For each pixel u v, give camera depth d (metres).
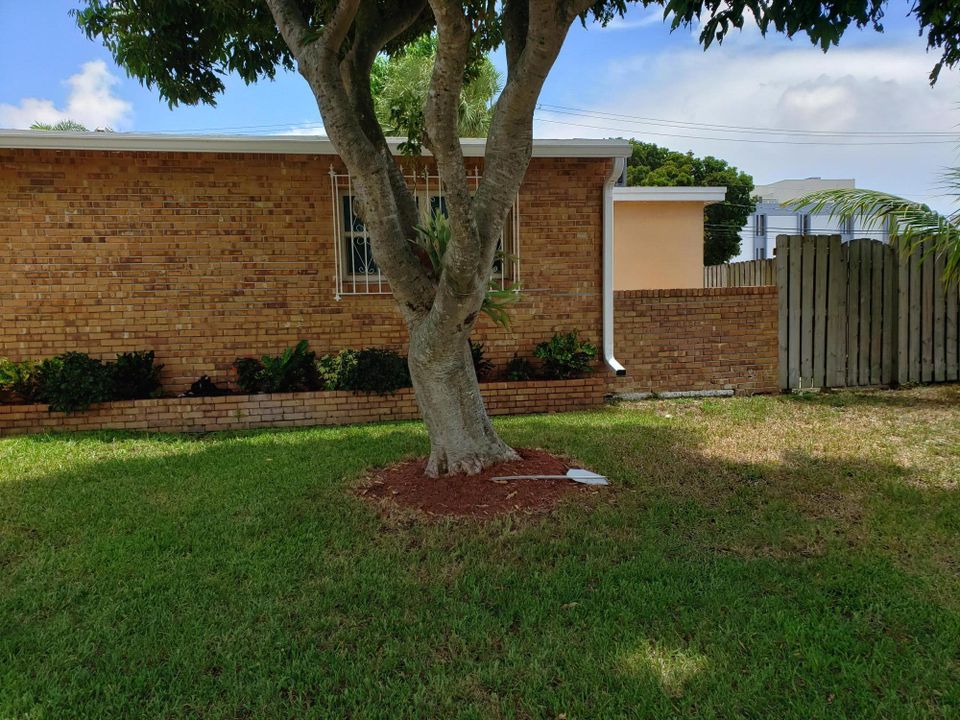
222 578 3.77
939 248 8.97
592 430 7.20
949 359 9.89
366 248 8.75
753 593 3.52
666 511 4.70
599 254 9.12
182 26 6.59
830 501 4.94
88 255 8.11
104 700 2.74
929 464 5.89
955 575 3.72
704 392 9.36
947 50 5.02
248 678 2.88
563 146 8.62
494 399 8.47
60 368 7.73
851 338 9.63
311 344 8.62
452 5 3.82
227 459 6.28
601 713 2.62
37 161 7.92
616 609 3.36
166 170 8.16
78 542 4.30
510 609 3.39
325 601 3.49
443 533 4.34
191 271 8.31
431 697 2.73
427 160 8.69
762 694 2.72
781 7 4.00
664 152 30.98
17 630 3.26
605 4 5.79
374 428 7.71
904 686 2.76
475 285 4.59
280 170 8.38
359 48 5.34
